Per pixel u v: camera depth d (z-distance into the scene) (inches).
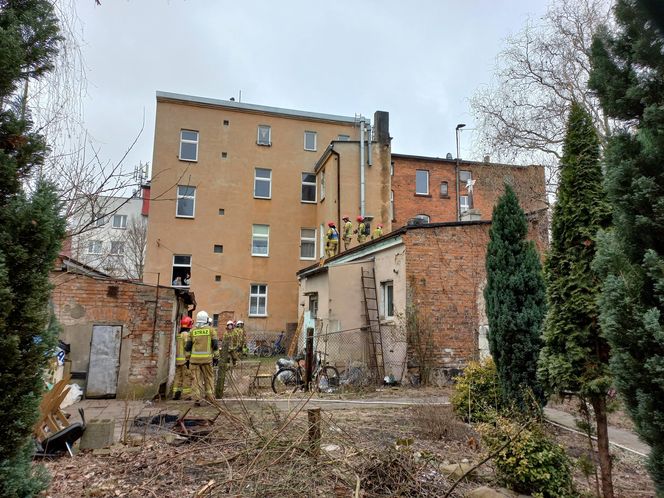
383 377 471.8
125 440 232.2
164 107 965.2
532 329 241.4
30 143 118.1
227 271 947.3
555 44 592.7
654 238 116.0
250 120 1013.2
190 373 384.5
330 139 1059.3
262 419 223.0
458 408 273.0
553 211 187.3
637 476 198.8
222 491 160.2
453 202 1128.8
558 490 161.3
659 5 122.7
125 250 1293.1
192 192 955.3
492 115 633.0
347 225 771.4
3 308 100.3
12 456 103.4
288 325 898.1
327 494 159.8
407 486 163.2
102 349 383.9
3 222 106.0
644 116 119.3
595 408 165.3
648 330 106.8
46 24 126.8
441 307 465.7
